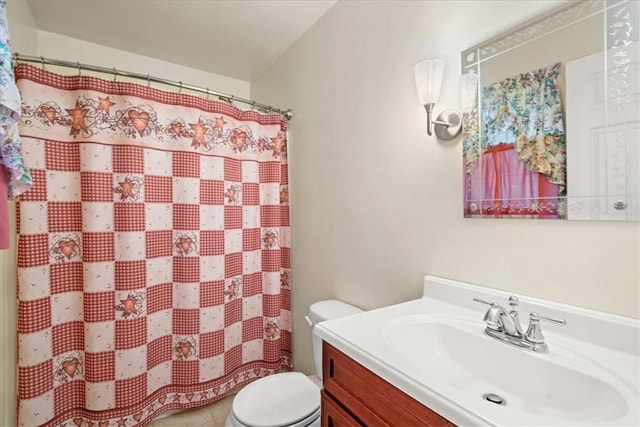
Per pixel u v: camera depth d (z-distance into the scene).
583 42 0.77
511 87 0.91
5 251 1.24
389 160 1.32
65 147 1.37
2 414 1.22
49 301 1.33
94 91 1.40
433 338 0.93
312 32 1.79
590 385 0.64
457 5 1.05
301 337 1.95
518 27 0.89
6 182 0.79
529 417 0.51
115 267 1.45
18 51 1.43
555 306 0.82
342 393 0.83
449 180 1.09
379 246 1.38
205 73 2.38
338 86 1.60
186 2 1.59
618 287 0.73
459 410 0.54
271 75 2.25
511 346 0.78
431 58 1.14
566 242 0.81
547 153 0.83
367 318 0.95
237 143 1.84
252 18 1.72
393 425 0.67
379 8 1.35
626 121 0.70
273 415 1.17
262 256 1.98
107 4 1.60
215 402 1.86
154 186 1.56
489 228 0.97
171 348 1.67
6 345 1.25
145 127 1.52
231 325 1.83
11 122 0.75
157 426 1.65
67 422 1.40
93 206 1.39
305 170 1.88
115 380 1.44
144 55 2.13
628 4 0.70
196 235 1.67
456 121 1.05
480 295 0.98
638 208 0.69
